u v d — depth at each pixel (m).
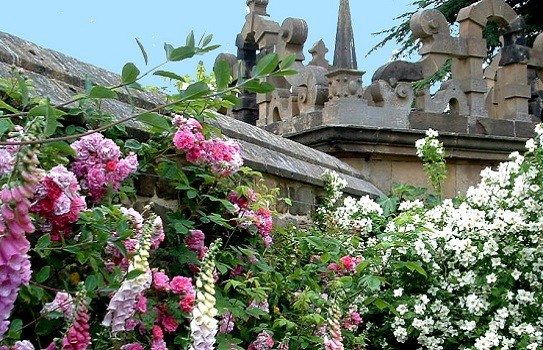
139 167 3.65
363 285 4.82
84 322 2.23
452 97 7.44
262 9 8.20
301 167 5.61
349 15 6.95
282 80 7.87
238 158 3.84
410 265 4.87
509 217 5.18
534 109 8.21
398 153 7.01
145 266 2.65
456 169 7.43
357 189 6.35
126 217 2.98
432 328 5.03
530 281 5.18
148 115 2.50
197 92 2.49
